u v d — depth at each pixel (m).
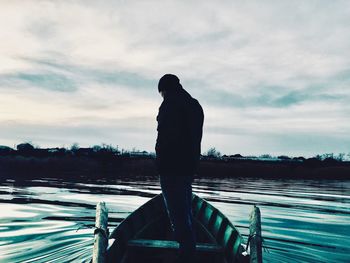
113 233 3.97
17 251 5.10
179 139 3.10
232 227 4.32
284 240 6.74
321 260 5.30
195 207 5.74
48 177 27.52
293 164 62.62
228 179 37.72
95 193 15.32
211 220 5.07
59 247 5.36
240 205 12.44
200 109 3.40
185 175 3.12
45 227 7.16
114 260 3.61
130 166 56.47
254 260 2.93
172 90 3.33
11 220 8.01
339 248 6.16
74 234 6.44
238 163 63.84
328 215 10.77
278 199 15.69
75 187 18.33
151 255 4.04
